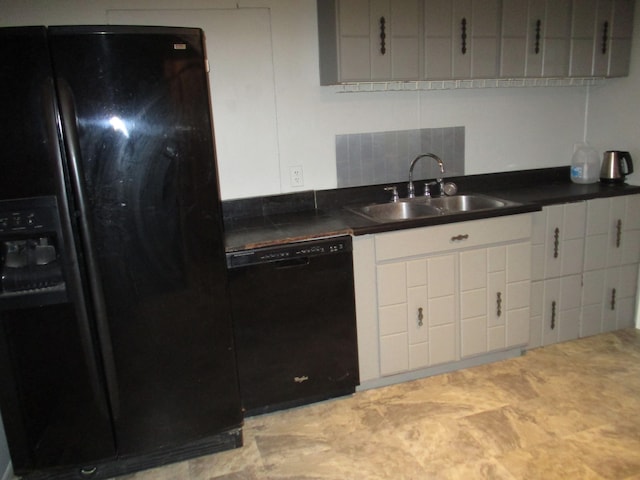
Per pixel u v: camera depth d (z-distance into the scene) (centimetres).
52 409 187
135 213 180
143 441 199
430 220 237
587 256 281
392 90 283
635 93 290
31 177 167
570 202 269
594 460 190
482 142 309
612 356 270
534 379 251
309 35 262
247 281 213
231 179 265
